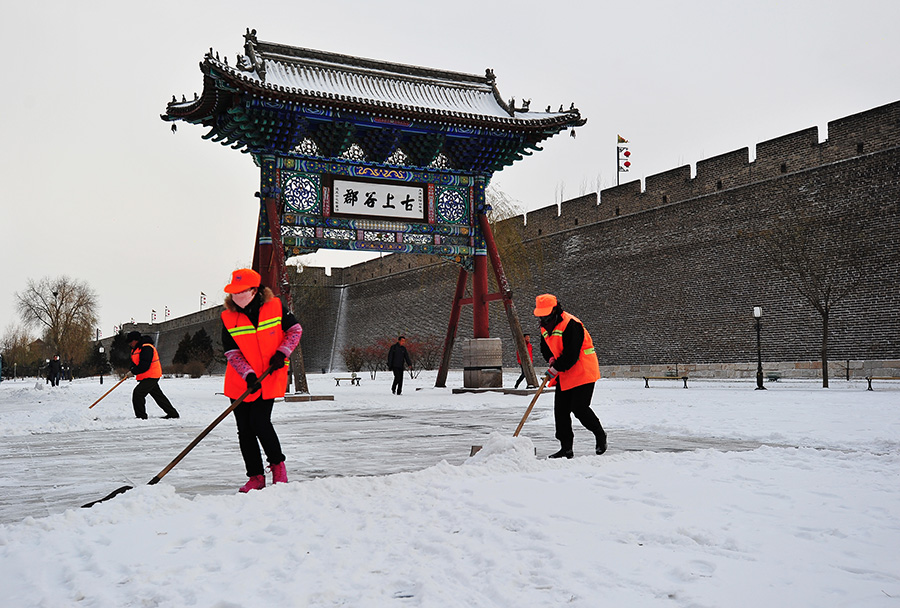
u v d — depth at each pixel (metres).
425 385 31.33
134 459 8.23
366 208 22.16
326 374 51.94
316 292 60.12
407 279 52.84
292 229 21.41
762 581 3.28
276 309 6.06
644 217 35.44
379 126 22.02
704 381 29.55
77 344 70.88
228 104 20.89
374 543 4.00
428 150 23.41
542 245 41.66
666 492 5.24
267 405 5.99
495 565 3.54
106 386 41.25
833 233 27.17
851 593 3.11
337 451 8.72
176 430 11.87
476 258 23.75
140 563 3.68
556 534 4.08
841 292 26.67
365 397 21.42
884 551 3.74
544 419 13.23
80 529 4.38
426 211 22.92
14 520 5.09
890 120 25.80
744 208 30.67
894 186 25.44
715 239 31.77
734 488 5.38
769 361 28.84
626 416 12.70
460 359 46.19
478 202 23.66
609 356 36.41
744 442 8.99
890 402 15.24
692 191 33.09
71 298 71.00
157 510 4.81
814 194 28.00
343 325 59.78
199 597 3.19
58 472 7.30
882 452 7.76
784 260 28.47
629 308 35.66
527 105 23.97
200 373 60.72
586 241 38.72
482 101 24.28
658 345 33.88
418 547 3.92
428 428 11.86
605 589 3.19
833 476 5.89
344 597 3.18
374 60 23.41
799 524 4.29
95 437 10.90
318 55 22.66
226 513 4.71
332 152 22.34
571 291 39.25
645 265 35.06
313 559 3.69
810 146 28.38
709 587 3.20
